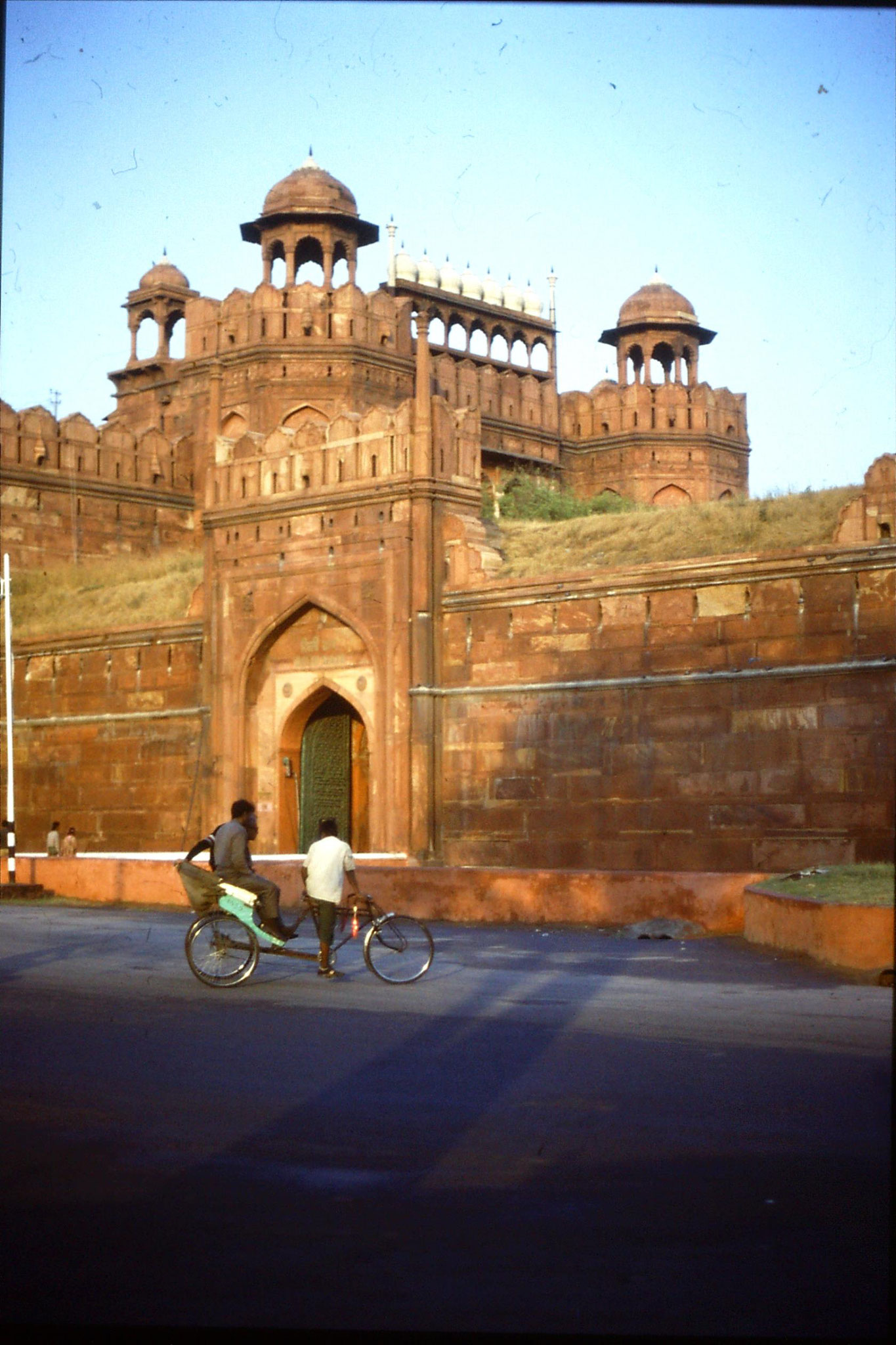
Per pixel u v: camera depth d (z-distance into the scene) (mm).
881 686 13438
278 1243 3295
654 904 10672
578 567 16016
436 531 16766
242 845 7883
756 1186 3729
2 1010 6852
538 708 15797
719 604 14562
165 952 9547
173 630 19234
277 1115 4598
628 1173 3875
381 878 12039
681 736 14711
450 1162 4020
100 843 19938
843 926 8109
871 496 13836
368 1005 6980
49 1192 3738
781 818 13961
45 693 20922
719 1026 6184
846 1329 2713
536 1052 5625
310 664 17922
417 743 16469
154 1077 5203
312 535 17656
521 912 11258
